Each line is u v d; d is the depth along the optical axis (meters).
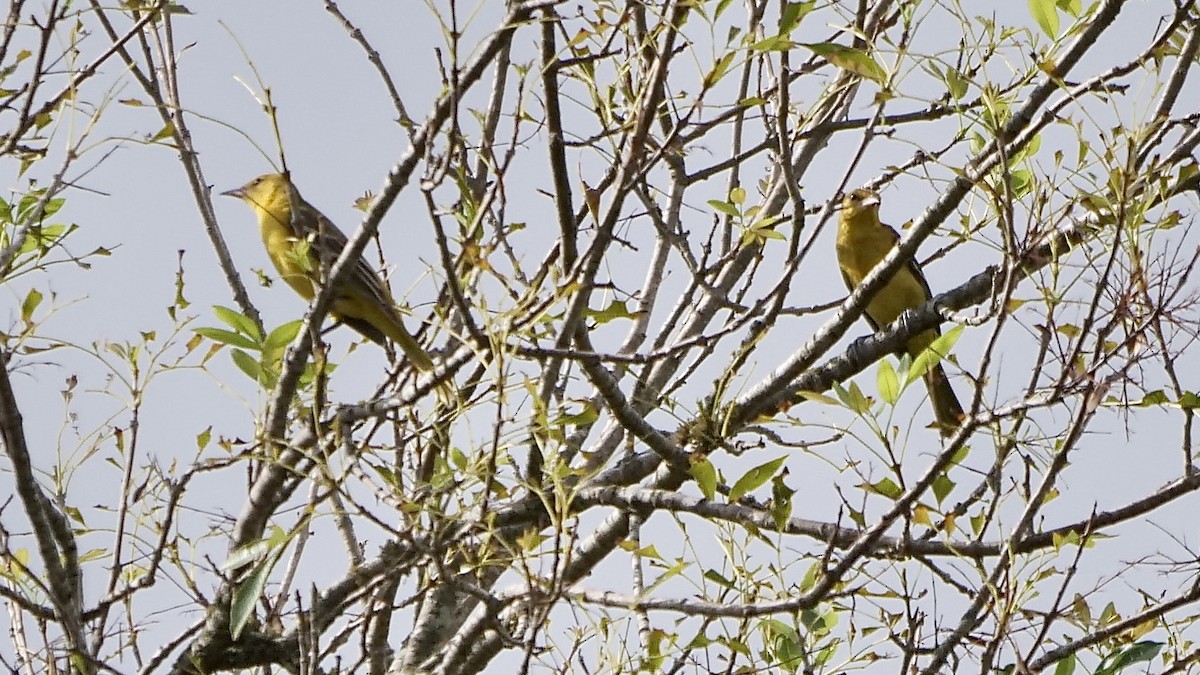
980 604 8.66
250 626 10.24
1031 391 8.25
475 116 8.89
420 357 10.86
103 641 10.04
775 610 8.62
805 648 9.27
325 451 8.33
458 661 10.22
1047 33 8.77
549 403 9.12
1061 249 9.38
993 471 8.90
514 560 8.18
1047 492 8.23
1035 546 8.50
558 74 9.23
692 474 9.08
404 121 9.19
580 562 10.44
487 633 10.39
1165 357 8.21
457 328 10.95
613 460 11.62
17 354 9.95
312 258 10.20
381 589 10.31
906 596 8.76
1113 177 8.02
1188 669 8.83
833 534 8.66
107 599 9.81
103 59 9.59
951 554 8.58
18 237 9.50
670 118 10.77
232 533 10.23
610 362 8.92
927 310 11.13
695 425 9.66
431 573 9.32
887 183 11.80
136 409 10.10
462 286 8.83
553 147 8.52
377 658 10.77
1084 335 7.98
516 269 9.08
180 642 10.09
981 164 9.15
